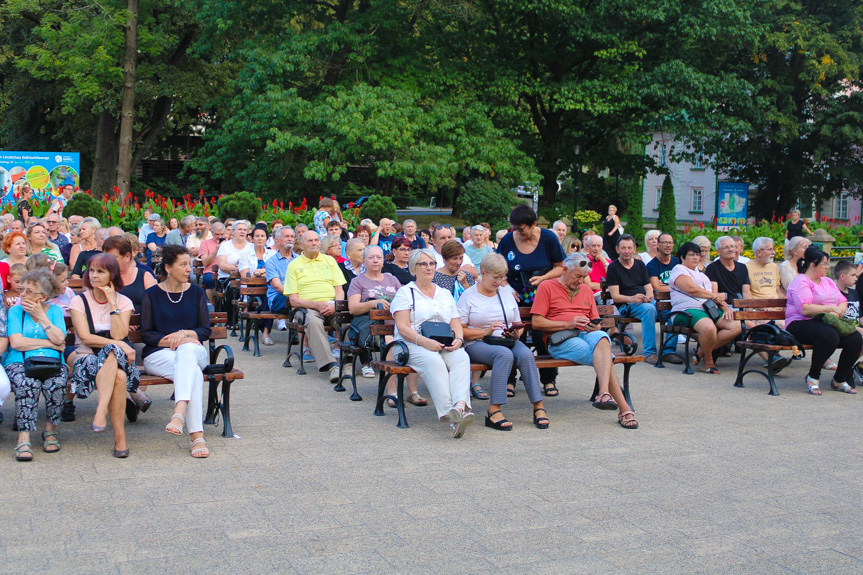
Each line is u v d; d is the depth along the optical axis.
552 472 5.91
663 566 4.30
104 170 32.75
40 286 6.19
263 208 21.55
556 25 27.95
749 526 4.92
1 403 5.89
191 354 6.30
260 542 4.49
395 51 29.30
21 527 4.61
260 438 6.65
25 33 32.81
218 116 36.25
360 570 4.15
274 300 10.61
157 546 4.39
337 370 8.82
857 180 34.09
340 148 25.38
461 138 26.14
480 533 4.70
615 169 32.03
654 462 6.22
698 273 10.28
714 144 30.73
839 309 8.95
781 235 23.66
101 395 5.94
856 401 8.53
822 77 30.94
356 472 5.80
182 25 32.34
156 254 14.26
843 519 5.08
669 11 26.28
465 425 6.65
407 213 44.12
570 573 4.18
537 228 8.45
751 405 8.27
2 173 24.97
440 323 7.08
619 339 8.11
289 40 26.59
